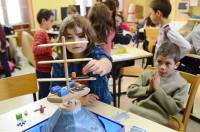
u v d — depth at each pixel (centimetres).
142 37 431
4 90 147
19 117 109
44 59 237
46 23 276
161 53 144
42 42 240
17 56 466
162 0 247
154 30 338
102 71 102
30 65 467
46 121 91
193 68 268
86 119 78
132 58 262
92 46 125
